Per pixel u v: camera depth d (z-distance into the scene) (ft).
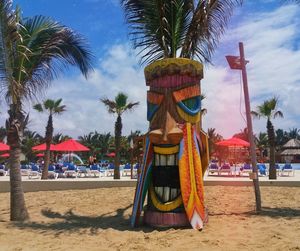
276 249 20.81
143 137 31.04
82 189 56.29
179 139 27.17
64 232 27.37
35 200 46.60
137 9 32.58
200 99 29.35
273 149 75.72
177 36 32.45
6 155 111.45
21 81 33.96
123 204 42.57
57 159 161.79
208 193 49.73
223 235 24.34
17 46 32.68
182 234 24.59
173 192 27.50
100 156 225.97
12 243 24.32
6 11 31.65
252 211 35.27
